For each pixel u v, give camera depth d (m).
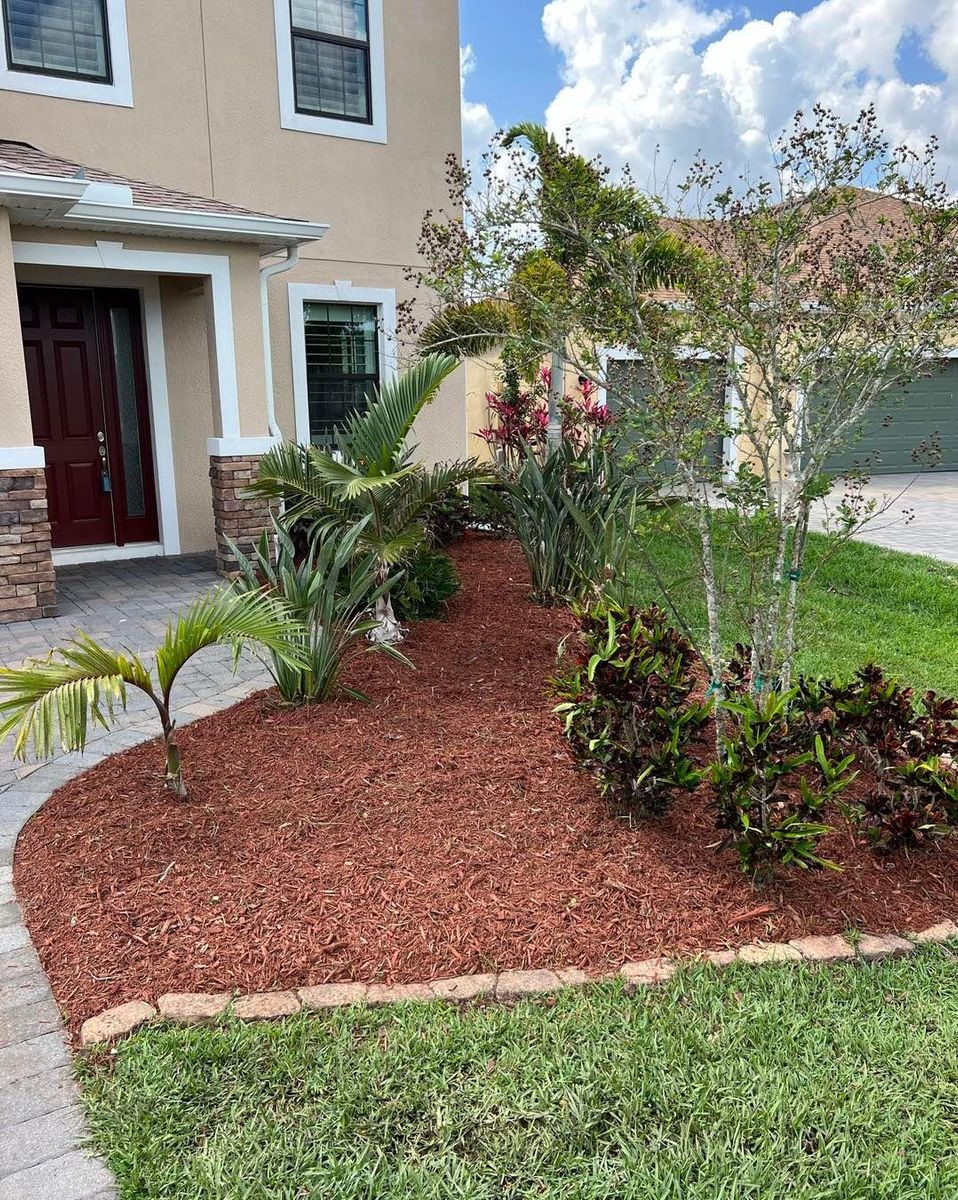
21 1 8.14
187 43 8.96
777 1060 2.40
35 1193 1.98
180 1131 2.15
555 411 9.08
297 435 10.28
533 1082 2.30
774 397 3.58
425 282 4.85
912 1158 2.09
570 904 3.06
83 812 3.72
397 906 3.03
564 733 3.73
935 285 3.58
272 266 8.73
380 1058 2.37
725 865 3.30
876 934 2.97
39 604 6.94
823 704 3.86
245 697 5.28
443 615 6.58
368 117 10.33
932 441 4.84
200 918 2.97
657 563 8.38
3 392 6.71
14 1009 2.61
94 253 7.53
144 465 9.58
